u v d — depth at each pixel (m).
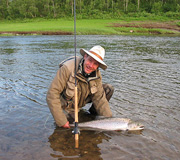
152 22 42.69
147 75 6.89
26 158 2.54
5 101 4.30
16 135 3.05
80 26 35.97
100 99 3.60
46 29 31.33
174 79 6.41
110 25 38.22
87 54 3.25
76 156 2.61
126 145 2.89
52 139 2.98
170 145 2.91
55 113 3.24
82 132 3.23
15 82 5.76
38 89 5.14
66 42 18.59
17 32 29.70
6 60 9.55
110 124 3.32
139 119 3.65
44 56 10.79
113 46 15.83
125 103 4.36
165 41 20.23
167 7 59.38
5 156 2.57
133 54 11.80
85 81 3.34
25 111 3.86
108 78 6.43
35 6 64.50
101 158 2.58
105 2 65.62
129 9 60.38
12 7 63.06
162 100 4.59
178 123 3.55
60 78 3.26
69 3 62.38
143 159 2.58
